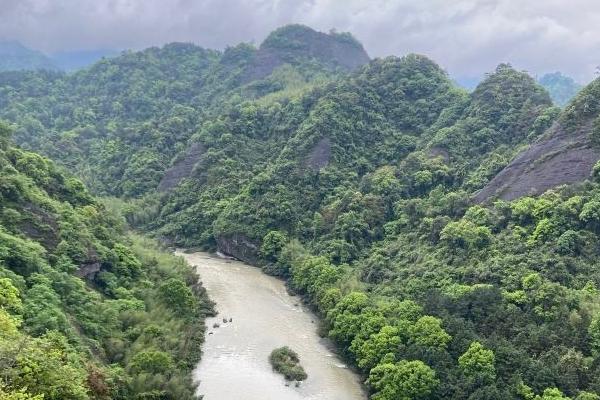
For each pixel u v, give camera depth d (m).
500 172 112.00
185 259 124.31
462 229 95.50
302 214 133.00
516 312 72.00
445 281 87.44
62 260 74.44
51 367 42.94
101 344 67.06
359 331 81.50
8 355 39.22
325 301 95.75
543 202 90.00
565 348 63.69
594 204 83.00
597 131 99.38
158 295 86.75
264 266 124.44
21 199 79.69
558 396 57.44
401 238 111.69
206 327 91.31
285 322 96.62
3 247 64.81
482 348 66.62
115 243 93.31
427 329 73.25
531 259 81.50
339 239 118.12
